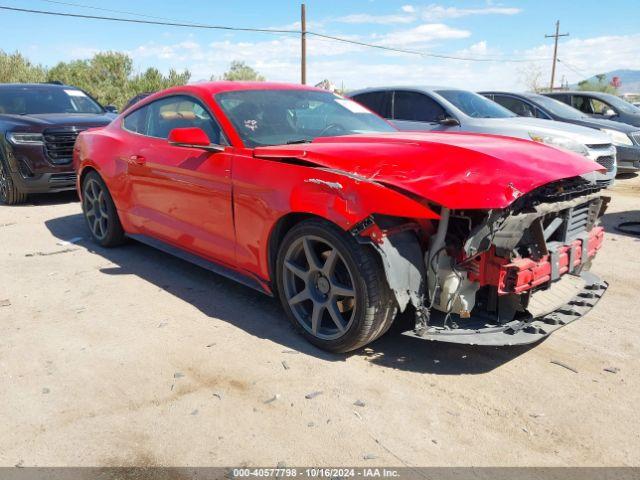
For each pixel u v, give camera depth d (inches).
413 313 140.9
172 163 163.8
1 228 251.8
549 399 110.2
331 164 119.8
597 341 135.8
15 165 294.2
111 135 203.5
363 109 181.0
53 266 193.5
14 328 142.0
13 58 1045.8
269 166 131.4
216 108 154.7
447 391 112.8
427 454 93.4
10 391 112.0
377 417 103.5
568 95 499.5
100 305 157.4
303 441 96.5
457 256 114.5
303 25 1010.1
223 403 107.8
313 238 122.1
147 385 114.4
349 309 129.5
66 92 363.3
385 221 111.7
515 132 287.6
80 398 109.6
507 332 116.4
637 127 415.8
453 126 305.9
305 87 180.9
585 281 139.4
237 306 156.3
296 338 135.9
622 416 104.7
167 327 142.3
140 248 216.4
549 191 119.6
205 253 160.7
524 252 118.9
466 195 105.3
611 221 276.4
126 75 1074.7
